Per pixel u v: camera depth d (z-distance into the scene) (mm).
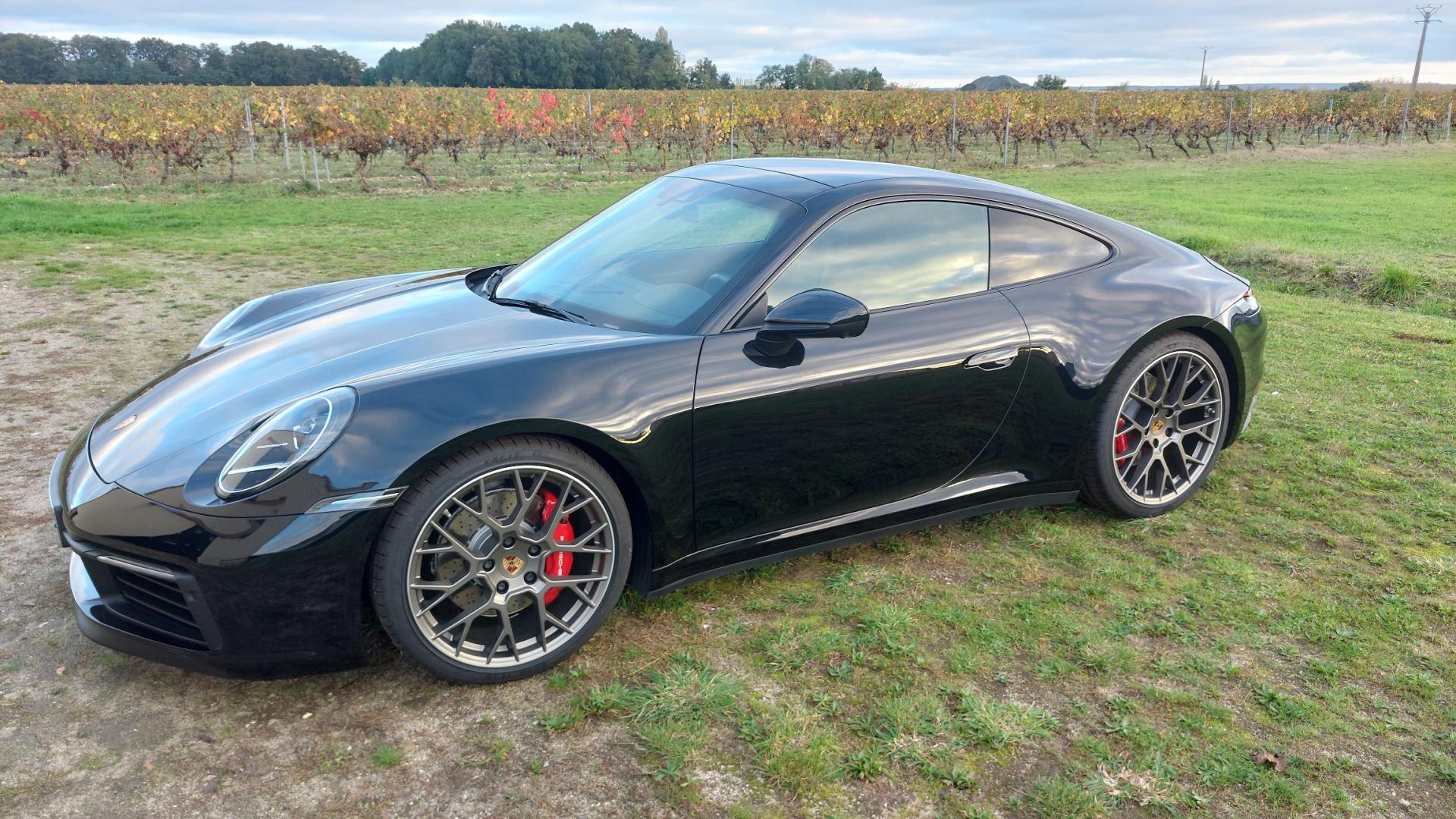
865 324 2605
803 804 2043
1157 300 3438
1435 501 3719
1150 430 3525
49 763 2115
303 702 2367
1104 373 3289
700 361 2598
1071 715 2381
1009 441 3217
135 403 2760
